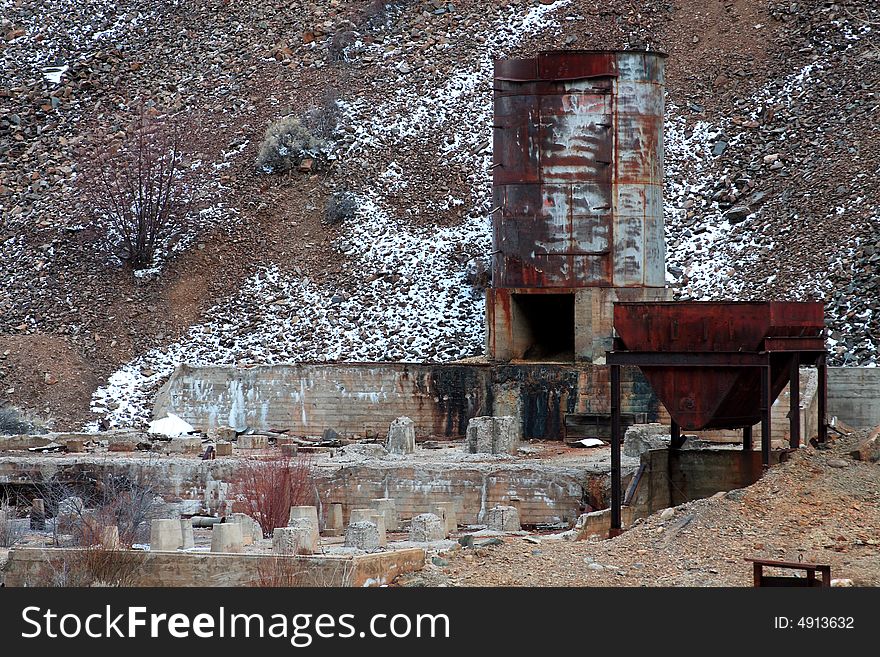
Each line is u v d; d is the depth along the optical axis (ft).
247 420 235.40
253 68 333.42
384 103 316.60
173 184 302.86
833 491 141.69
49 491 188.75
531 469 190.70
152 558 128.67
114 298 276.82
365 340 257.34
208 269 281.33
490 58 324.19
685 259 264.93
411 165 299.58
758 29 317.83
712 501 141.69
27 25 365.81
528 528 183.62
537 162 231.91
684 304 156.97
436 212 287.89
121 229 290.76
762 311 153.38
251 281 277.64
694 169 287.89
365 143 306.35
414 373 229.45
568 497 188.44
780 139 287.07
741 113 297.53
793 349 157.07
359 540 148.97
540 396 223.51
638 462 189.98
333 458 204.95
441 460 200.85
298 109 318.24
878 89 288.10
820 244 254.88
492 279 238.27
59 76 342.85
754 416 162.91
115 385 253.85
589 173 230.68
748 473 175.22
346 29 338.54
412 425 211.61
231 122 318.65
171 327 268.21
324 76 327.47
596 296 229.04
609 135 230.48
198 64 338.54
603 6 335.06
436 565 129.49
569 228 230.48
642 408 216.95
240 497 194.70
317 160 303.27
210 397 237.45
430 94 317.01
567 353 238.68
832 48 305.12
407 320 261.44
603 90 230.48
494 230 237.25
